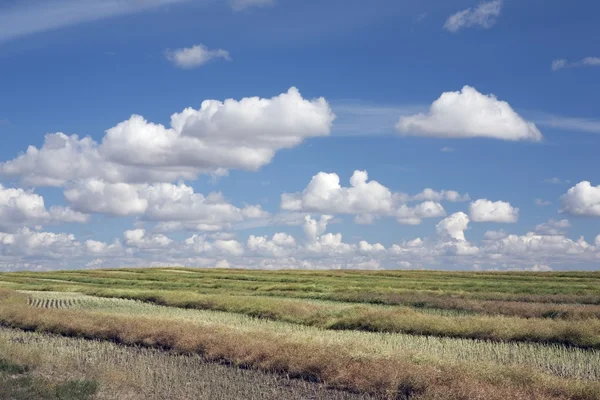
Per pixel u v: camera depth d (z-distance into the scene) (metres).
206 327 31.55
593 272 80.06
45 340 33.41
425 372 20.25
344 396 20.23
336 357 22.97
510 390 18.20
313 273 94.75
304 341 26.70
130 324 33.56
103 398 19.86
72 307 53.03
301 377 22.78
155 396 20.34
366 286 63.53
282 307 43.12
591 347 28.08
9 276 104.31
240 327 33.78
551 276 76.69
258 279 82.88
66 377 23.28
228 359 26.00
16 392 19.62
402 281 71.56
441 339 30.73
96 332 34.28
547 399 17.52
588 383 18.98
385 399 19.62
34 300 60.22
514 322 32.31
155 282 80.81
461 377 19.36
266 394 20.55
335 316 38.53
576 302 47.19
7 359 25.23
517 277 75.06
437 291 55.03
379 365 21.36
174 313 46.41
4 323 41.12
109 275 102.31
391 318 35.25
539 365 24.25
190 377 23.28
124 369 24.75
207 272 105.31
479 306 43.53
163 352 29.09
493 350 27.41
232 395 20.48
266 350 25.20
